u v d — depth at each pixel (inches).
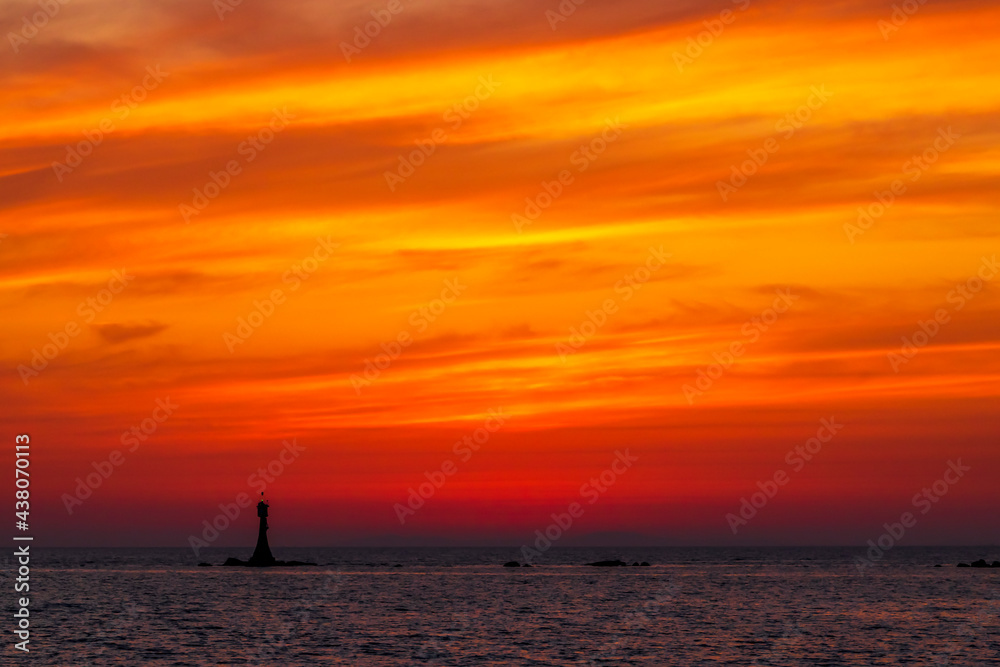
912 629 3312.0
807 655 2691.9
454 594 5027.1
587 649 2795.3
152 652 2723.9
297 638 3043.8
